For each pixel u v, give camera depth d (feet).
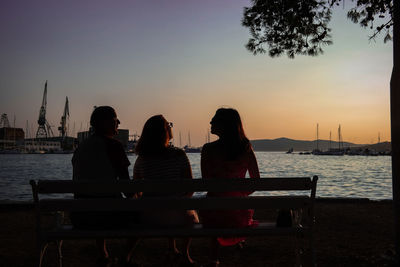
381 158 478.18
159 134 11.23
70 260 13.98
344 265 13.24
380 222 21.07
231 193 10.84
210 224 10.41
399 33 13.61
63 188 9.23
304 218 9.95
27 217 22.81
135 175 11.73
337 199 29.09
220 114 11.23
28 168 189.47
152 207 9.30
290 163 291.17
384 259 13.69
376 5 20.88
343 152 606.96
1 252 15.03
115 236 9.38
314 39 24.70
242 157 11.12
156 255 14.71
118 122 11.78
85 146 11.10
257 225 10.64
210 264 11.14
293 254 14.66
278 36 25.08
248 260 13.94
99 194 10.56
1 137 629.10
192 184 9.39
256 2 24.16
